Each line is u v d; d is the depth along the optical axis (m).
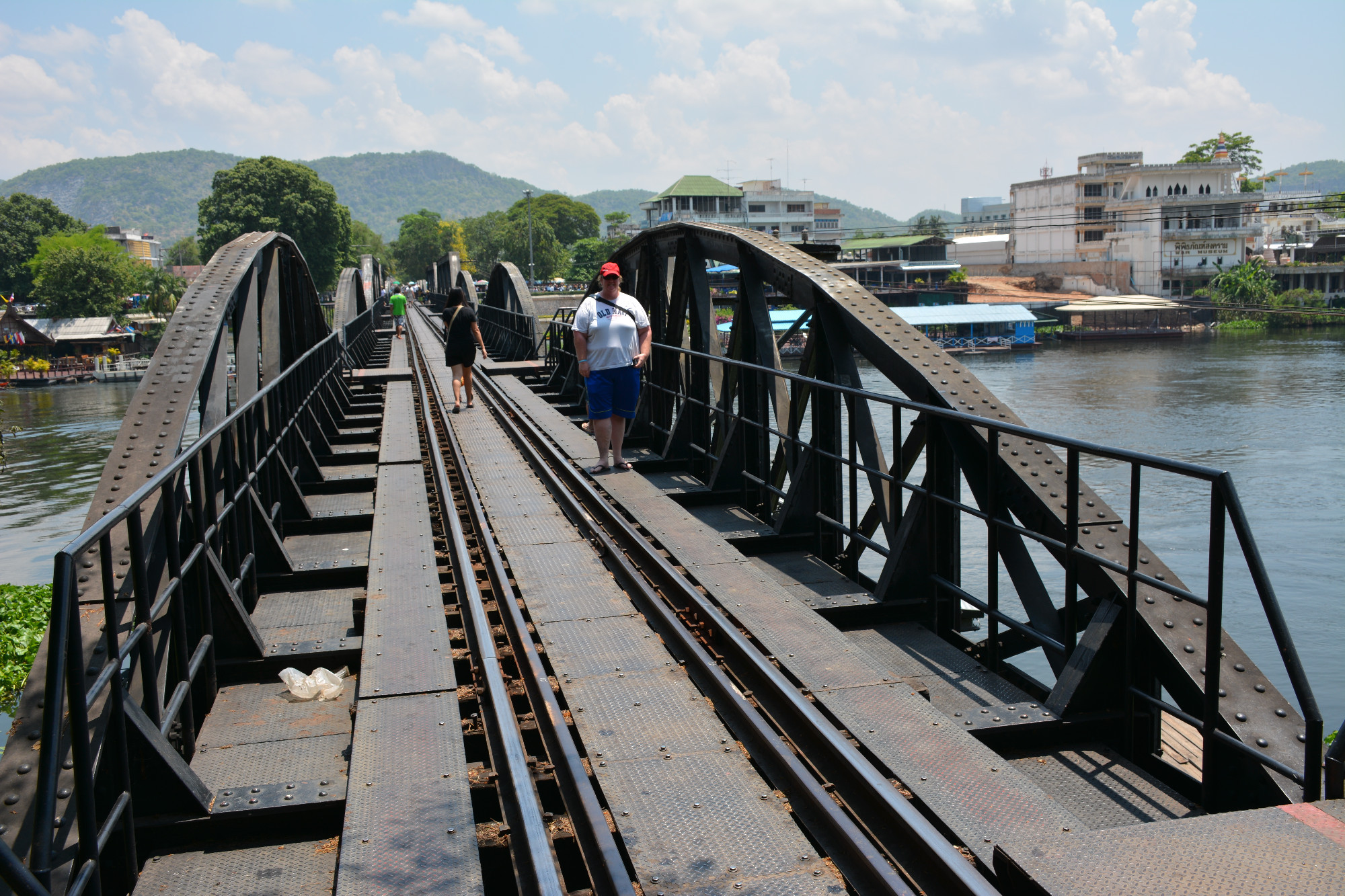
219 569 4.41
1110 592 3.79
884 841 2.88
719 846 2.84
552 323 17.80
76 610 2.41
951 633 4.91
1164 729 6.96
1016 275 97.50
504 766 3.35
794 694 3.71
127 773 2.82
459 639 4.73
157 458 4.50
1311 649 15.35
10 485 34.12
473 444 10.48
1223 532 2.97
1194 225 91.38
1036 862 2.39
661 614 4.76
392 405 13.78
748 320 7.77
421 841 2.83
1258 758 2.90
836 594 5.44
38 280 92.81
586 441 10.22
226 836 3.12
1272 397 40.94
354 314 26.95
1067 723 3.60
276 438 7.24
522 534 6.61
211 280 6.76
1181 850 2.40
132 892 2.83
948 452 4.89
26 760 2.71
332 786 3.29
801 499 6.46
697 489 7.96
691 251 9.03
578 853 3.01
